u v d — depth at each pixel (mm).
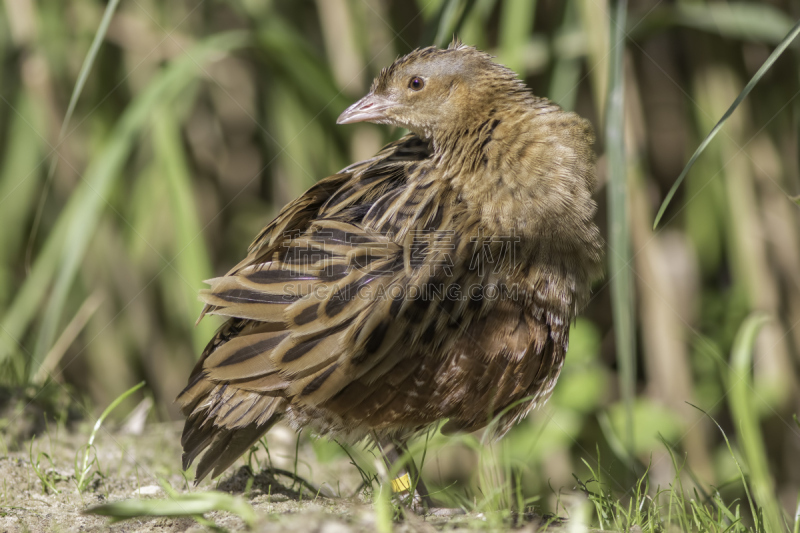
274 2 12312
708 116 11648
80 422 8055
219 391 6008
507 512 5305
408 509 5785
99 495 6258
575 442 10586
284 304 5863
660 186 12719
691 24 10281
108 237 12570
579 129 6734
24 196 12578
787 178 11789
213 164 13281
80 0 11891
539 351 6328
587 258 6680
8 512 5719
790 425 11625
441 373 6047
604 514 5746
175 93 10367
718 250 12578
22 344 11430
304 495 6344
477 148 6523
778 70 11734
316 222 6207
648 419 10477
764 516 6574
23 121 12312
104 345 12719
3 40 12086
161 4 12102
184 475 6387
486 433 5984
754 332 8570
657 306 11148
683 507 5691
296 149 11805
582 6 9844
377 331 5824
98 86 12156
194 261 10953
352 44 11414
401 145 7383
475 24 10086
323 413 6055
